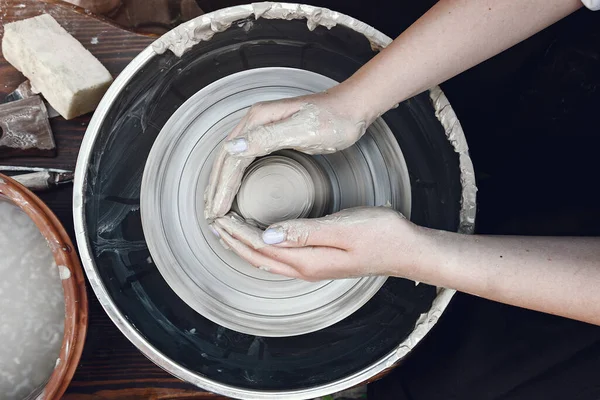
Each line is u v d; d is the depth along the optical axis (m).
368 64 0.79
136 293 0.93
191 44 0.90
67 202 1.09
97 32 1.09
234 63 0.99
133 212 0.97
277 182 0.90
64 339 0.85
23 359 0.96
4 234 0.99
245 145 0.75
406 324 0.93
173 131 0.96
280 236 0.73
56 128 1.08
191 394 1.10
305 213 0.91
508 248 0.74
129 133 0.94
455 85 1.16
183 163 0.96
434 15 0.75
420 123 0.96
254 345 0.96
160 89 0.94
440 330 1.07
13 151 1.05
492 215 1.08
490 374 0.91
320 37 0.95
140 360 1.09
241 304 0.94
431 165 0.97
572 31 0.92
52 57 1.01
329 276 0.78
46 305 0.98
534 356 0.86
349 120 0.78
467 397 0.93
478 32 0.73
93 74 1.03
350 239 0.75
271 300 0.95
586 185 0.90
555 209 0.93
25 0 1.07
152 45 0.87
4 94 1.09
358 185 0.97
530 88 1.05
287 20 0.92
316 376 0.92
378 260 0.76
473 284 0.74
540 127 1.01
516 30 0.73
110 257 0.92
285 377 0.92
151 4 1.39
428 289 0.93
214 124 0.97
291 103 0.79
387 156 0.98
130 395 1.09
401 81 0.77
